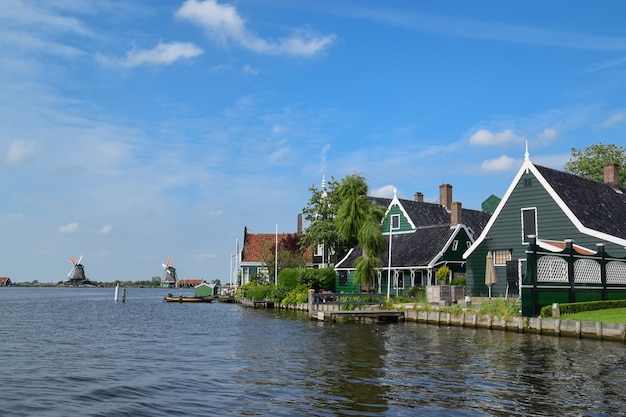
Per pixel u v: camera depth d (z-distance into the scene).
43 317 51.25
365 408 13.48
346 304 40.28
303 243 67.44
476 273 41.41
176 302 88.44
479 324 31.61
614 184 44.78
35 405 13.93
